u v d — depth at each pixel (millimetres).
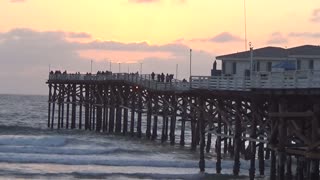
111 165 74938
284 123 46438
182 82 73875
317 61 63625
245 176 62219
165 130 101625
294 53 65062
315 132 44656
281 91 47594
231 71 70188
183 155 82125
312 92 45438
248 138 55062
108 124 130375
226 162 70938
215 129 65625
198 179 63125
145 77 104875
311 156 44125
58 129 129625
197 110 68125
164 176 65562
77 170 70438
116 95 115438
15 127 136875
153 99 101312
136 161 74875
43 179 64188
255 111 53875
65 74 130000
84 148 87375
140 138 106188
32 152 84562
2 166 72312
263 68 67688
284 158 46406
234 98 58250
